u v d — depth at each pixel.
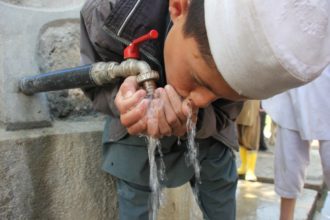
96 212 1.44
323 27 0.63
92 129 1.40
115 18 0.98
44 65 1.42
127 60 0.91
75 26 1.50
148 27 0.99
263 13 0.61
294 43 0.62
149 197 1.22
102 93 1.09
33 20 1.35
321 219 2.69
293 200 2.04
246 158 3.26
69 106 1.48
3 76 1.26
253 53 0.64
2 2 1.28
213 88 0.77
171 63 0.84
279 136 2.00
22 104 1.29
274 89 0.69
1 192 1.23
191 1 0.76
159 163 1.20
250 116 3.09
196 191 1.40
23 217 1.28
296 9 0.61
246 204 2.71
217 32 0.68
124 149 1.19
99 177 1.43
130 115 0.81
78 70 1.02
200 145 1.25
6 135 1.25
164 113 0.82
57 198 1.35
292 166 1.96
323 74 1.80
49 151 1.31
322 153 1.88
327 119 1.82
